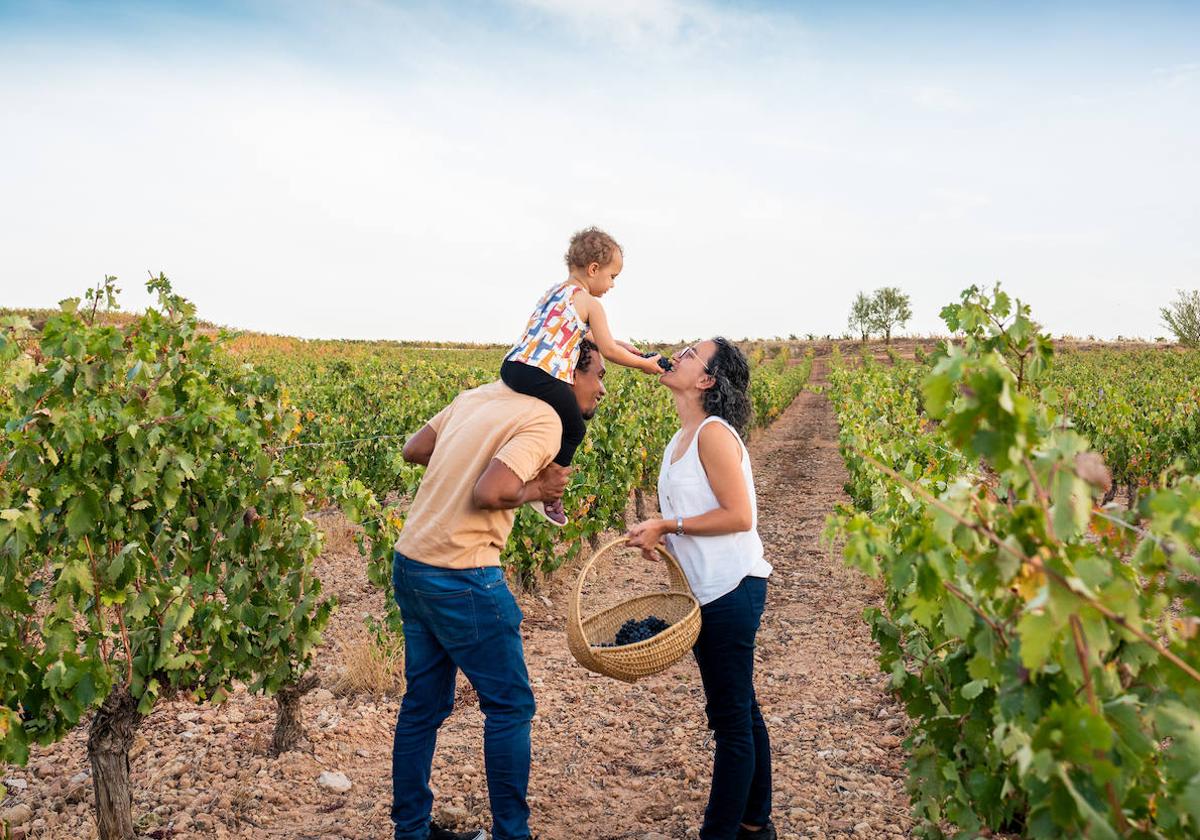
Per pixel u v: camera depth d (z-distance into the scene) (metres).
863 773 3.79
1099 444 11.52
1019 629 1.42
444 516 2.75
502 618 2.80
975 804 2.08
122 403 3.53
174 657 3.34
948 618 1.73
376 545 5.46
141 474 3.46
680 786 3.70
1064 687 1.56
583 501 8.03
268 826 3.46
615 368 17.19
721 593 2.72
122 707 3.25
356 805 3.64
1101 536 1.97
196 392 3.80
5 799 3.71
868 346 76.81
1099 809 1.46
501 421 2.77
